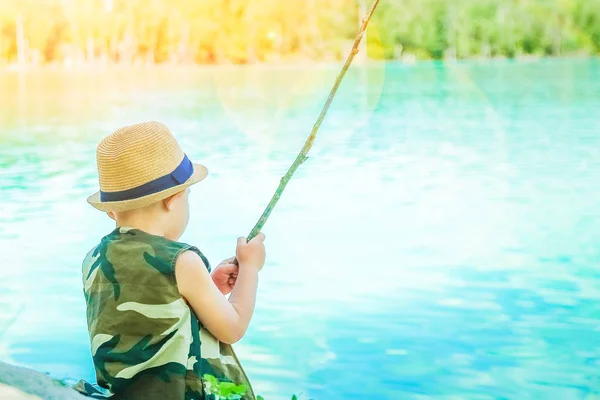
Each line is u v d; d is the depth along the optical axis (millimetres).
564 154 11148
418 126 14336
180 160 2039
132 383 1909
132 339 1915
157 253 1938
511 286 5602
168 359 1902
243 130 14148
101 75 26328
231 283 2223
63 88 21938
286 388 4031
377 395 3936
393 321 4945
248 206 8305
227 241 6938
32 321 4961
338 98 19219
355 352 4496
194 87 22250
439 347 4547
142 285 1922
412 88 21234
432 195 8773
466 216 7777
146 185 1977
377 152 11719
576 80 22156
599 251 6422
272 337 4727
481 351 4480
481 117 15250
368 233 7176
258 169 10492
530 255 6359
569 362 4320
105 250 1990
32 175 10266
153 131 2014
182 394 1893
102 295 1952
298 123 15180
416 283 5719
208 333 1993
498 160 10797
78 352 4473
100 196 2057
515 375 4168
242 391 1901
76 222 7750
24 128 14570
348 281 5781
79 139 13273
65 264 6270
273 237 7082
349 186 9344
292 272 6035
